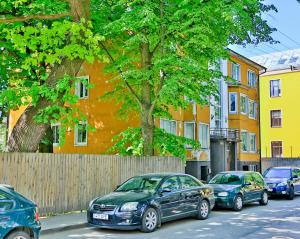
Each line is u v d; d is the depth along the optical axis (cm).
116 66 1820
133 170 1719
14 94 1376
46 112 1349
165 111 2003
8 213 771
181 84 1623
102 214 1108
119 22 1588
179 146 1895
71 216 1345
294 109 4584
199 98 1839
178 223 1271
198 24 1572
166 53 1727
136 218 1090
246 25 1565
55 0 1560
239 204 1590
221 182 1688
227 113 3378
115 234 1091
